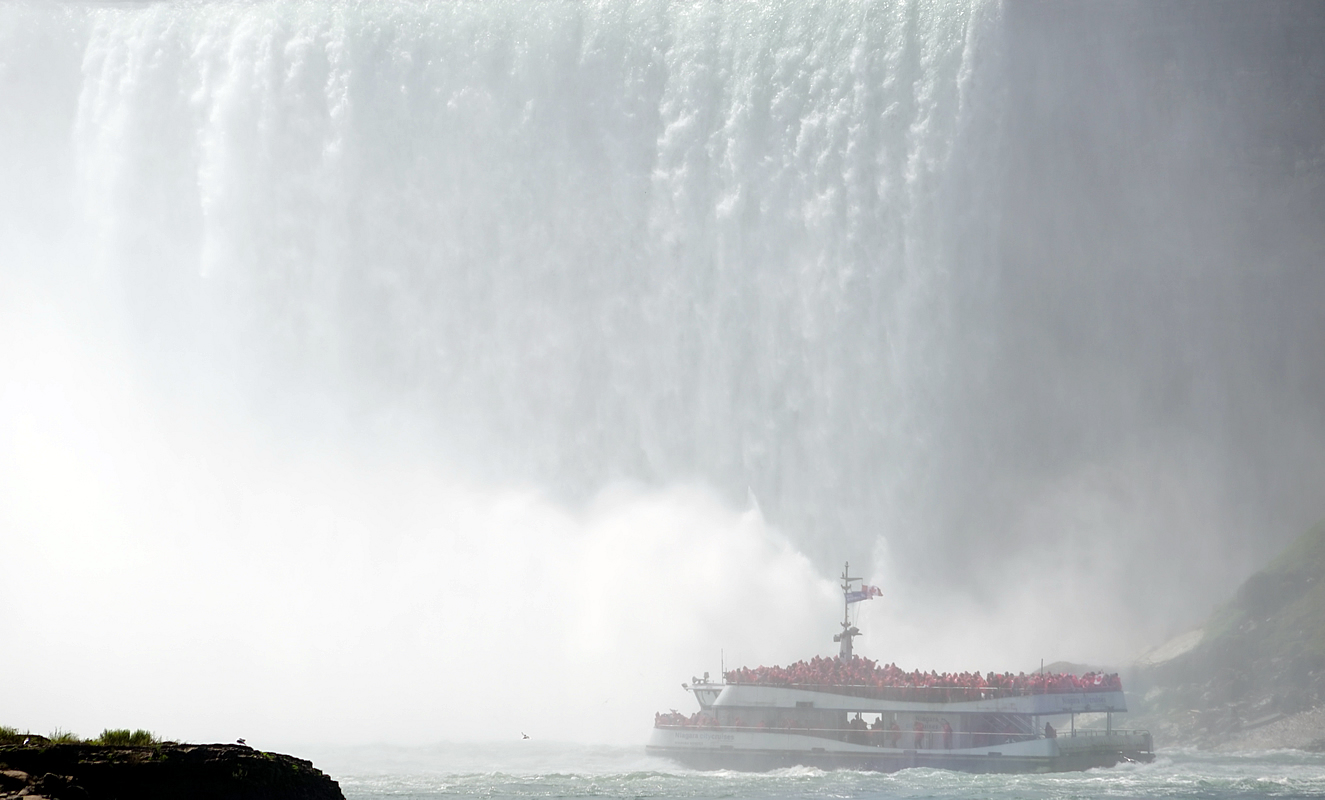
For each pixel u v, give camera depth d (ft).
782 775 139.33
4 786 75.66
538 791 132.46
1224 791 128.36
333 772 152.56
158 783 79.71
